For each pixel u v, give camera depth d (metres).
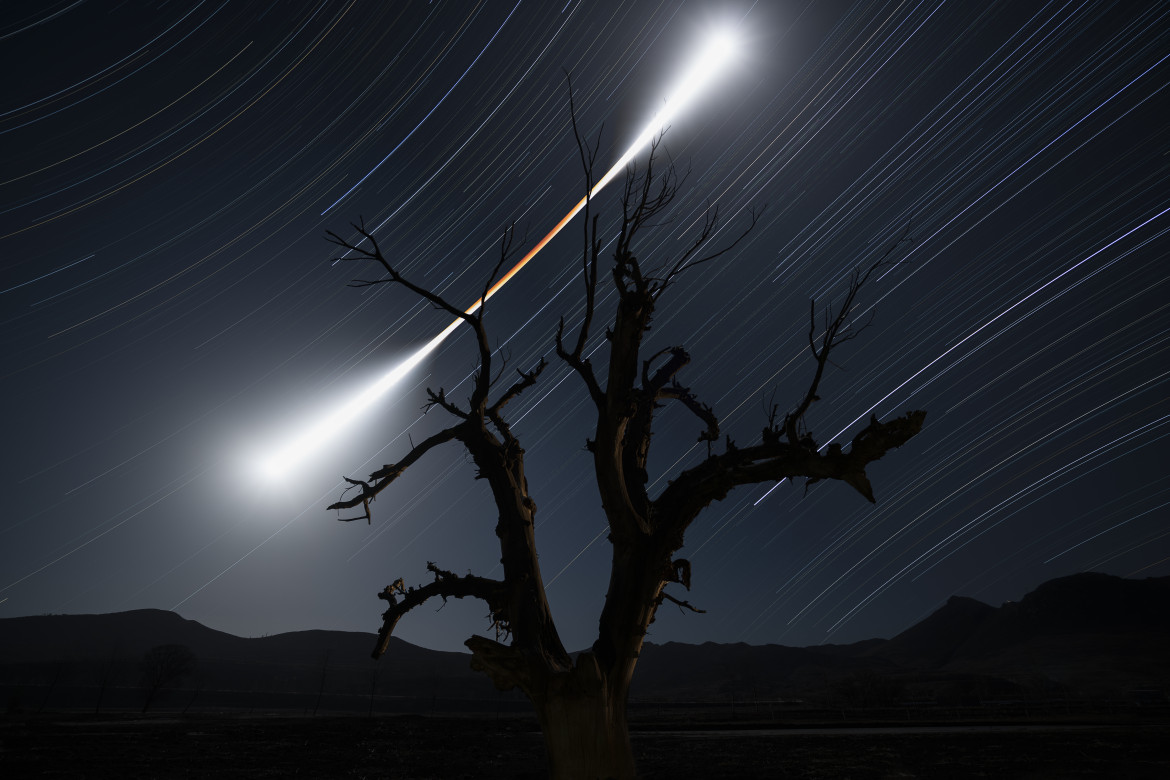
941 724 71.94
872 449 9.41
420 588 11.25
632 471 11.47
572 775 9.46
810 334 10.66
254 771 40.22
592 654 9.73
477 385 12.46
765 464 10.40
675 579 10.73
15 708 94.81
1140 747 43.22
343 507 12.38
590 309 11.78
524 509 11.67
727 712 128.12
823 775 34.75
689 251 11.30
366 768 42.56
